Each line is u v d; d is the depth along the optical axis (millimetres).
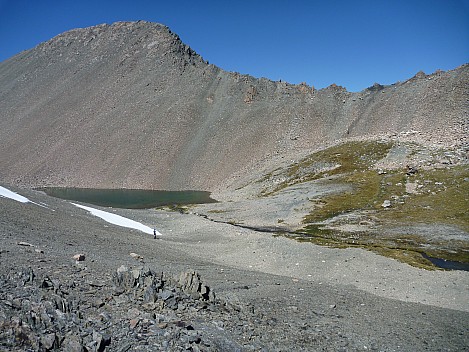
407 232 82812
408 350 23281
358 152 161875
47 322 14719
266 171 181625
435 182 113125
